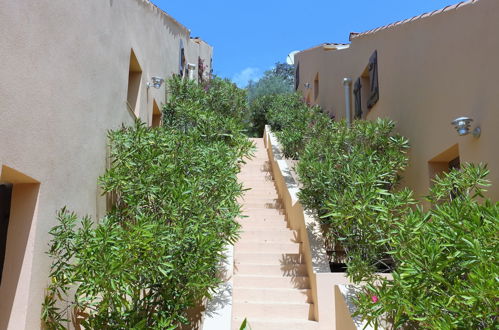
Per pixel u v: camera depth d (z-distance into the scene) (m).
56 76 4.41
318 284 6.30
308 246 7.12
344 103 12.76
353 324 4.56
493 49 4.69
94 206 5.40
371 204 5.38
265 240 8.23
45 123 4.13
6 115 3.45
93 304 4.45
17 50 3.64
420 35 6.99
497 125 4.56
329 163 6.72
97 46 5.70
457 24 5.65
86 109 5.23
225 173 5.92
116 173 5.43
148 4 9.07
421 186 6.77
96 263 3.77
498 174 4.52
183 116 9.45
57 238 4.14
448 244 3.33
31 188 3.98
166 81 10.83
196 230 4.80
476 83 5.07
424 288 3.42
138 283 4.50
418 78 7.04
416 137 7.06
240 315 6.44
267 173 11.97
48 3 4.26
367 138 7.50
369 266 5.18
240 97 13.74
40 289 3.94
